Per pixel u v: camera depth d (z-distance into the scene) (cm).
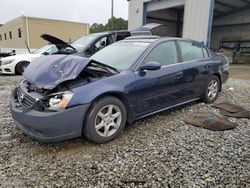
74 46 729
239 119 411
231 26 2072
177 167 257
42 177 240
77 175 243
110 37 751
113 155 283
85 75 317
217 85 523
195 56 464
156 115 425
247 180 235
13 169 253
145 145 309
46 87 286
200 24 1195
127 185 228
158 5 1421
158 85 373
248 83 785
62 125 276
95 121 303
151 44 387
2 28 2959
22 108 295
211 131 355
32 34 2366
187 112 445
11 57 941
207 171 250
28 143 312
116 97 326
